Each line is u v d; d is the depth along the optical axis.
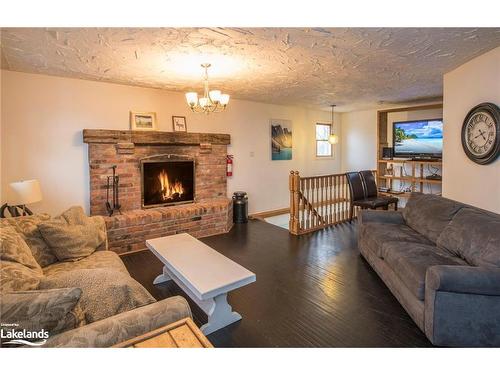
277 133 6.40
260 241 4.38
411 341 2.04
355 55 3.11
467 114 3.41
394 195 6.11
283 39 2.64
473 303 1.87
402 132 6.24
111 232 3.82
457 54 3.13
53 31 2.40
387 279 2.79
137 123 4.39
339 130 7.91
